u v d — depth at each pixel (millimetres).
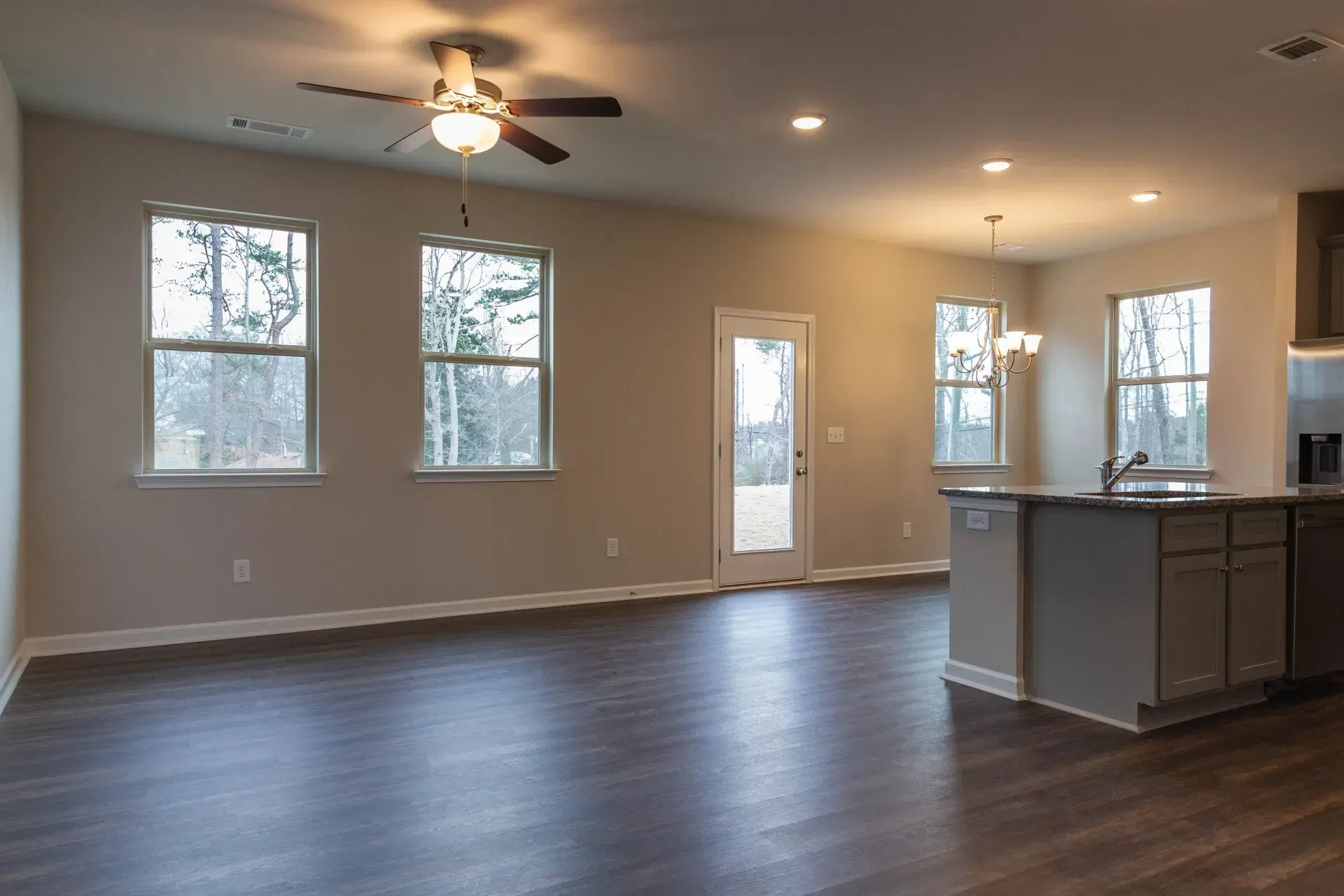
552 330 5633
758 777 2832
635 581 5957
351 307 5031
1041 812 2574
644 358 5969
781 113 4172
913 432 7129
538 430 5684
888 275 6984
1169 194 5484
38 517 4305
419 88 3922
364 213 5066
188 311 4703
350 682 3895
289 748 3082
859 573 6883
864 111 4133
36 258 4289
